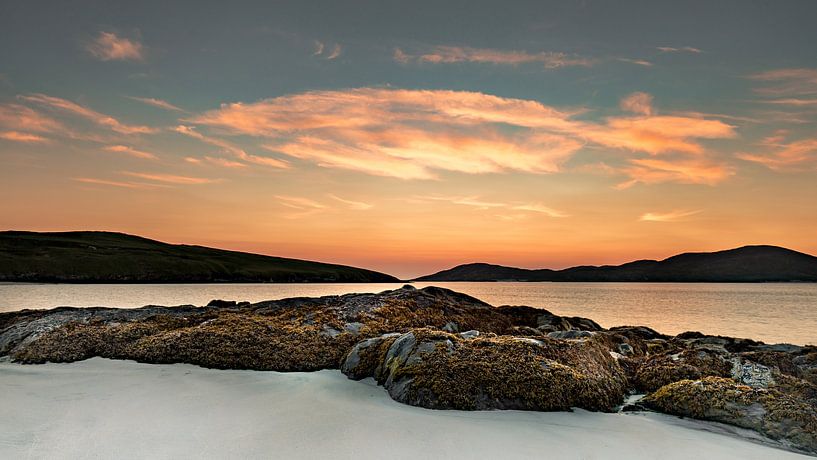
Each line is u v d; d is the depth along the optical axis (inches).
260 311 723.4
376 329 644.1
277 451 283.7
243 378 478.3
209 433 313.3
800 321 2148.1
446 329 722.8
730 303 3700.8
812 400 446.6
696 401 391.2
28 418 343.3
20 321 714.8
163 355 553.9
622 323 2071.9
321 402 391.9
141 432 313.9
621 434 341.7
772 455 310.2
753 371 503.2
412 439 310.2
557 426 353.4
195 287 4938.5
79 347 586.6
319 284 6998.0
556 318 911.0
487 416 367.9
